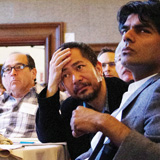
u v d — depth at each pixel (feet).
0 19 23.91
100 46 23.59
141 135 4.67
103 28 23.97
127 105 5.76
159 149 4.36
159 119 4.77
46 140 10.17
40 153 8.32
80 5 24.16
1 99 16.16
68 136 10.46
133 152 4.47
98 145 6.41
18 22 23.88
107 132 4.92
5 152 7.72
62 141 10.40
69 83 8.41
